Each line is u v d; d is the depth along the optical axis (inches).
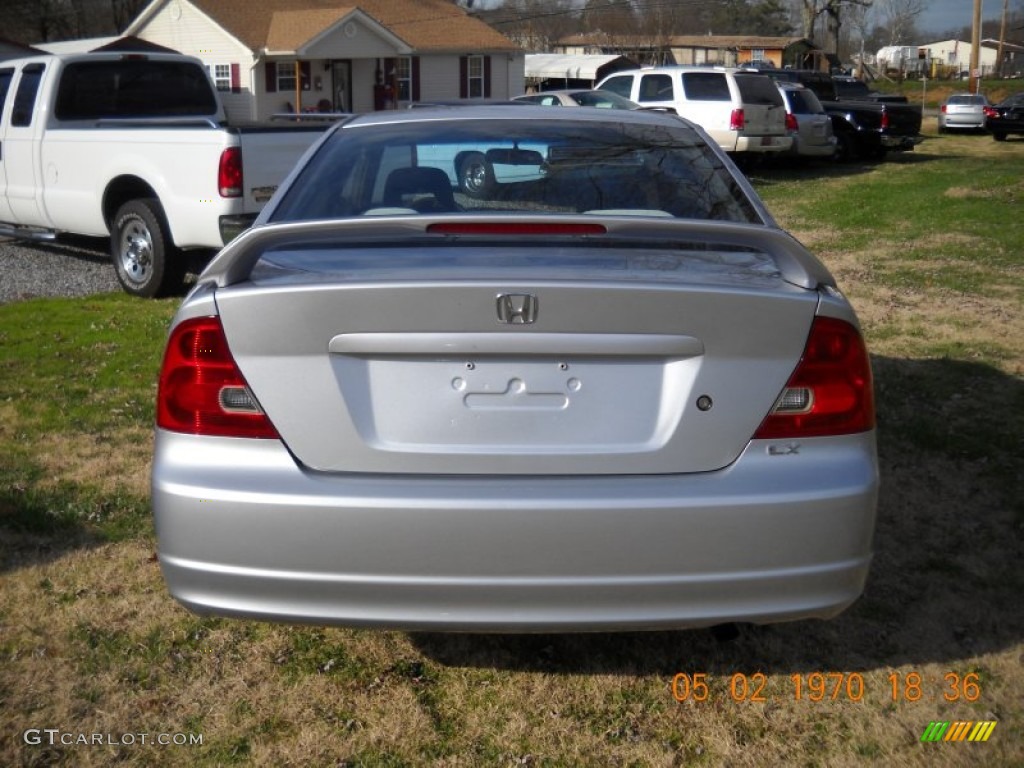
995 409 228.5
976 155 1048.8
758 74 790.5
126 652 135.1
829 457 109.6
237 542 106.3
